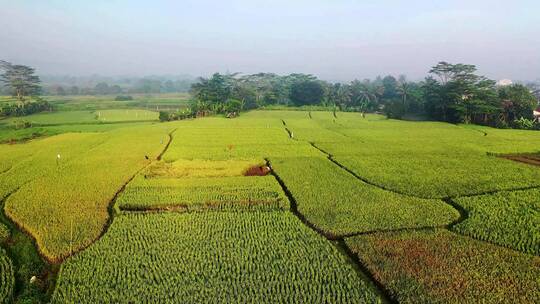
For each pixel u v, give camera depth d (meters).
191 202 34.59
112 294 20.44
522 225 29.94
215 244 26.09
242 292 20.66
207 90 135.50
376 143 67.38
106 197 36.50
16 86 128.38
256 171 47.19
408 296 20.48
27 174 44.78
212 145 64.00
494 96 102.62
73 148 61.84
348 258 25.34
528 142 69.62
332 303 19.95
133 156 54.69
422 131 85.06
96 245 26.02
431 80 134.62
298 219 30.94
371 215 31.89
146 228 28.77
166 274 22.41
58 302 20.02
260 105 154.62
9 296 21.05
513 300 20.09
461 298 20.30
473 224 30.08
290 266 23.23
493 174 45.28
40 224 30.14
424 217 31.59
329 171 46.06
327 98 160.38
